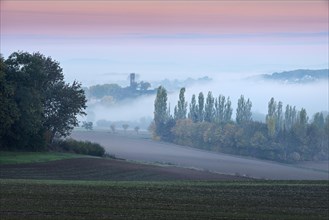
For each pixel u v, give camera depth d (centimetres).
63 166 12150
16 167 11481
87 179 10525
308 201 7744
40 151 14838
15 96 14062
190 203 7269
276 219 6438
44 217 6169
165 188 8469
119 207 6850
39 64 15275
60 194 7562
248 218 6456
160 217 6331
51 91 16100
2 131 13688
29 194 7475
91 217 6244
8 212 6353
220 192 8288
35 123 14262
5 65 13962
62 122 16412
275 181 10200
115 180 10450
